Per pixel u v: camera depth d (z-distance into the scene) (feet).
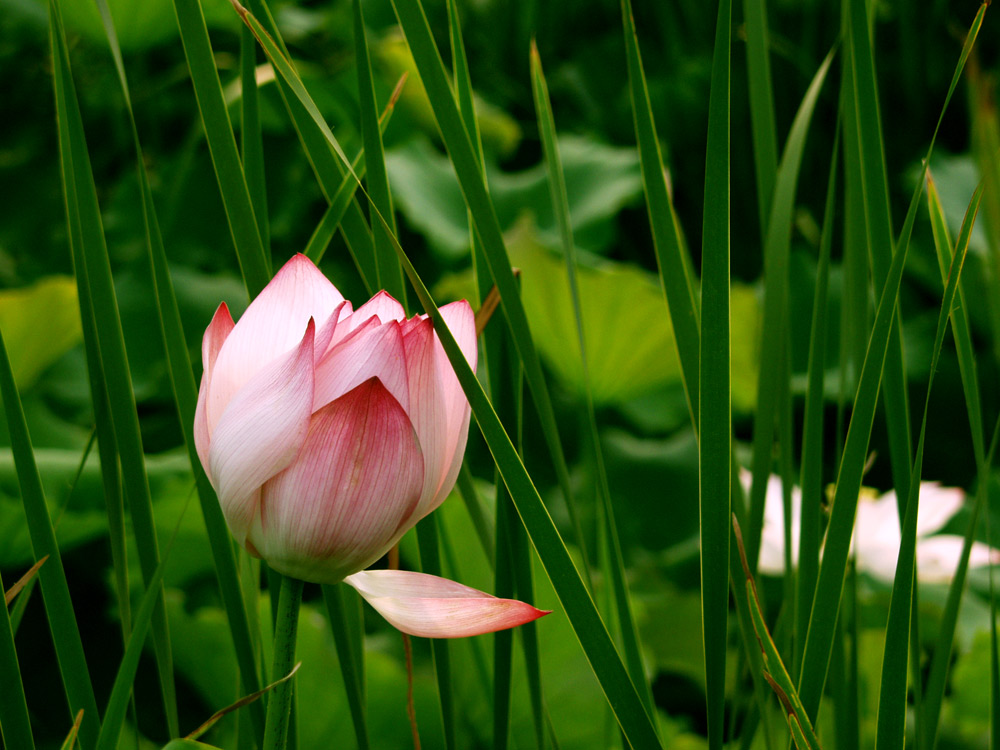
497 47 20.58
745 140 17.78
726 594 5.34
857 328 5.59
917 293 17.43
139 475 5.57
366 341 5.26
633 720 5.31
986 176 5.46
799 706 5.31
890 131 18.81
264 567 6.09
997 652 5.57
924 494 11.00
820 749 5.31
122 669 5.35
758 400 5.61
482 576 9.15
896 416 5.55
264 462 5.22
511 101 20.42
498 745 5.66
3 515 8.47
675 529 13.38
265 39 5.31
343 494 5.22
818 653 5.40
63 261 14.88
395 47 16.40
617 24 21.42
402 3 5.36
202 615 8.54
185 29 5.51
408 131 18.03
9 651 5.40
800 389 15.29
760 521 5.61
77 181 5.51
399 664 9.45
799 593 5.57
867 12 5.51
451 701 5.64
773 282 5.61
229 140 5.55
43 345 10.85
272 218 15.64
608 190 17.92
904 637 5.37
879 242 5.56
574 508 5.60
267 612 7.55
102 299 5.53
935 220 5.60
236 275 15.23
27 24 15.74
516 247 12.39
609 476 13.75
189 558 10.12
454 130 5.40
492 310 5.61
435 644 5.63
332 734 8.12
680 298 5.52
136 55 14.88
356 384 5.25
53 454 9.92
